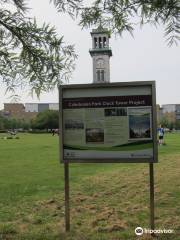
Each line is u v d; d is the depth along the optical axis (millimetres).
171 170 8094
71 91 3711
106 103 3664
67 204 3984
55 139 33969
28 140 32031
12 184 7539
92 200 5699
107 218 4590
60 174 8938
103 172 8906
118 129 3654
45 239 3781
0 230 4109
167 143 21750
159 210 4875
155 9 3129
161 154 13234
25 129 78438
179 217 4492
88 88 3680
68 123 3740
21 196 6219
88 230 4105
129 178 7508
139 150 3629
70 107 3725
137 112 3617
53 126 74375
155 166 9188
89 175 8492
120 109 3643
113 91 3646
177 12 3047
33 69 3568
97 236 3844
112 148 3670
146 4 3182
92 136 3701
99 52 60031
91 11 3385
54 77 3586
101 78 60625
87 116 3703
